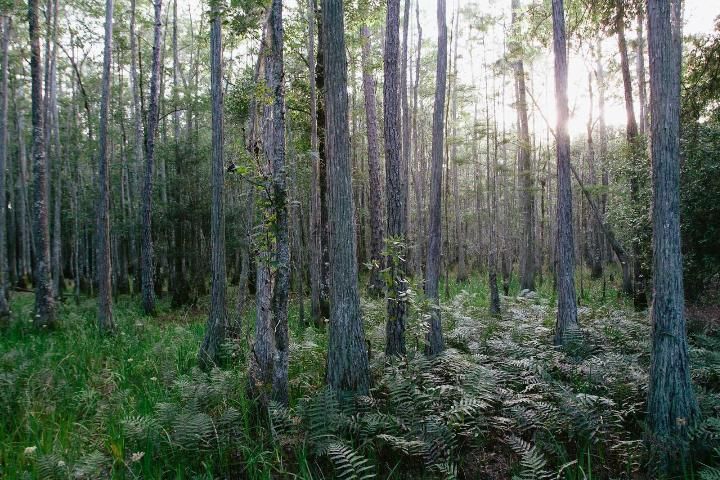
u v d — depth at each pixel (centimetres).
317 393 561
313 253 1127
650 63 500
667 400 479
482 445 505
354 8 1149
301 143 1286
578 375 658
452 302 1297
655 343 493
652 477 452
